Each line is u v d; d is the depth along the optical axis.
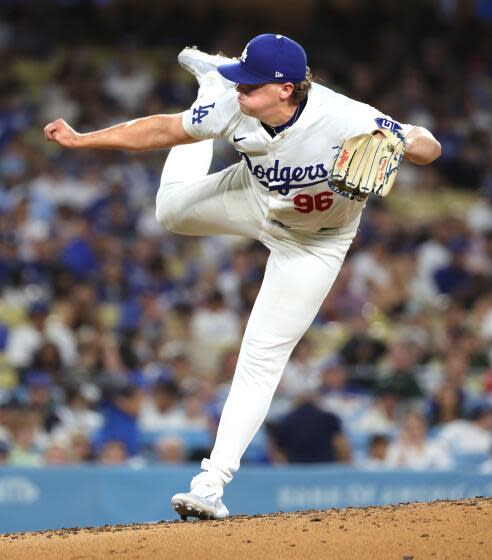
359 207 18.88
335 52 78.94
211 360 42.03
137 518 30.69
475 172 67.38
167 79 68.94
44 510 30.56
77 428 35.66
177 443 35.22
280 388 38.69
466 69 79.56
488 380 41.66
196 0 82.06
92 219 53.59
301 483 31.48
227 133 18.42
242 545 16.34
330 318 47.69
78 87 66.50
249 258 50.62
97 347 39.56
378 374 40.00
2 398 35.84
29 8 75.06
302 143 17.72
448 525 16.98
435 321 48.06
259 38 17.55
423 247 55.47
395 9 81.88
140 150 18.94
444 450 37.34
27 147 57.91
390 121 17.89
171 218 20.70
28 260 47.75
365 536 16.58
